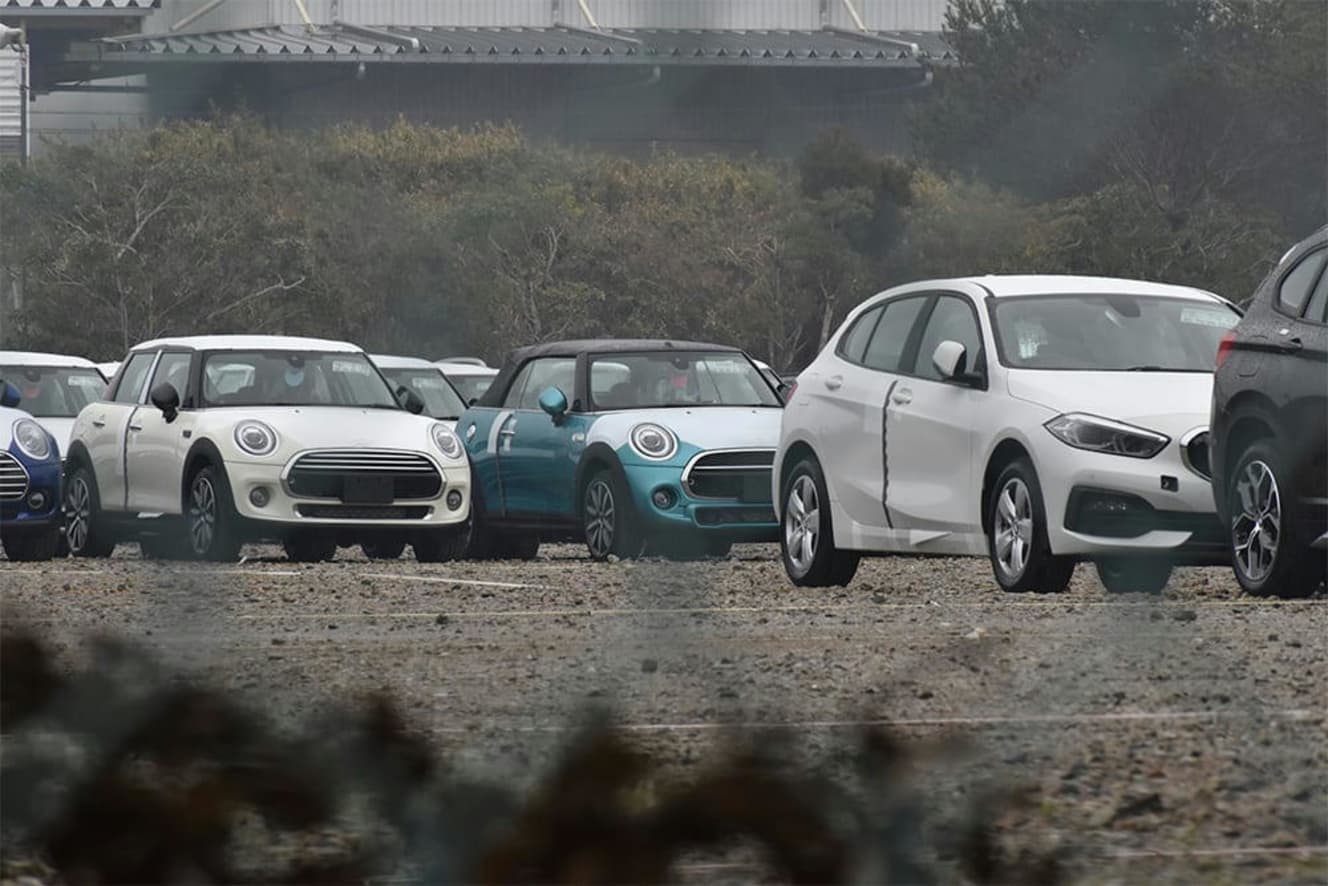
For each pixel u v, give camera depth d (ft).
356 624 91.20
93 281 492.13
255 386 177.99
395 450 169.99
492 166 577.02
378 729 18.99
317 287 511.40
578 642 76.13
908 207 586.86
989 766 20.22
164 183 499.92
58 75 564.30
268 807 18.47
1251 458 109.29
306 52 544.21
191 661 20.13
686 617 25.34
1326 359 105.09
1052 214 602.85
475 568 144.77
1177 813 35.27
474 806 18.08
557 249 549.13
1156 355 122.72
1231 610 95.81
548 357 185.78
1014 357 121.49
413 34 636.89
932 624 88.12
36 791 18.39
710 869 17.97
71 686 18.86
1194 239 597.11
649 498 168.04
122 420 181.98
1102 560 120.06
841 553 131.13
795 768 18.30
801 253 558.56
